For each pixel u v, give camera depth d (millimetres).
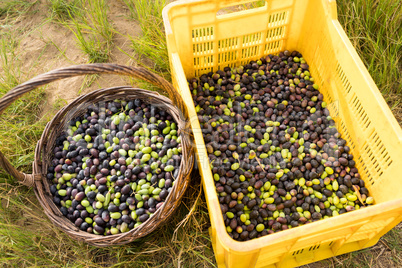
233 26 1871
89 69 1222
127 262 1593
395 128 1420
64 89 2207
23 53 2367
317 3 1810
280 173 1688
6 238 1657
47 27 2482
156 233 1686
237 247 1130
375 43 2029
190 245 1637
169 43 1617
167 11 1649
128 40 2373
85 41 2375
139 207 1594
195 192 1795
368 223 1331
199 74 2088
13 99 1165
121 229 1550
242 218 1585
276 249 1290
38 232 1728
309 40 1999
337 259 1618
